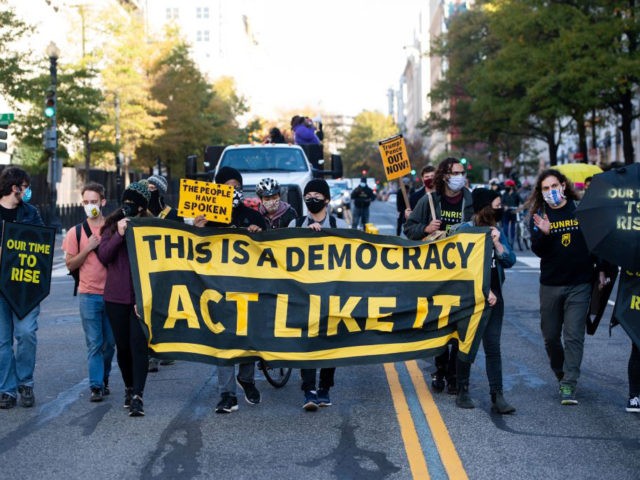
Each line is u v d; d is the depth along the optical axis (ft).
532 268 72.02
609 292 26.50
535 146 270.05
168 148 180.24
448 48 189.67
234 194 27.17
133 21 152.76
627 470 19.97
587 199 24.76
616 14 112.88
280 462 20.83
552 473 19.72
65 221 134.31
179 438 23.04
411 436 22.85
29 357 27.07
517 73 122.11
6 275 26.58
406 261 26.32
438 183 28.43
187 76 181.27
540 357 34.27
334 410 25.96
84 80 136.26
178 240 26.00
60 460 21.20
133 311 25.73
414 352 26.23
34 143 124.06
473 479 19.31
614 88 112.06
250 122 283.38
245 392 26.84
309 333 26.11
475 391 28.45
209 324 25.90
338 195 139.13
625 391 28.09
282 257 26.27
